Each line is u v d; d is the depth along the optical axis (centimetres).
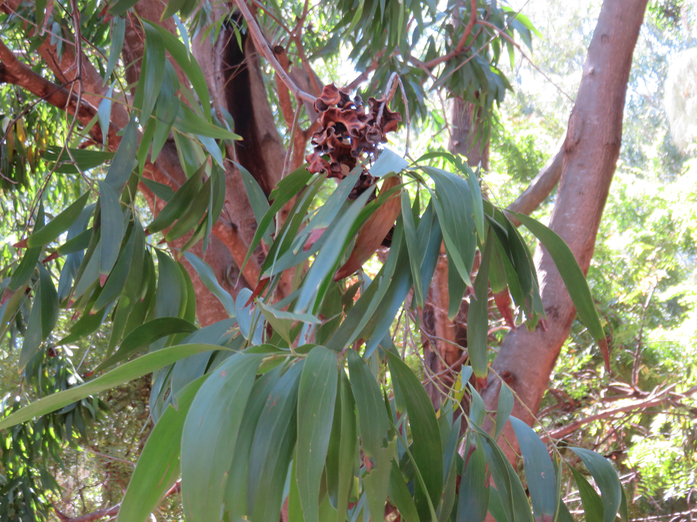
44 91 148
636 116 761
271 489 52
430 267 63
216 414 49
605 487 83
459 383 103
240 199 204
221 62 231
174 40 100
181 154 119
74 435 308
